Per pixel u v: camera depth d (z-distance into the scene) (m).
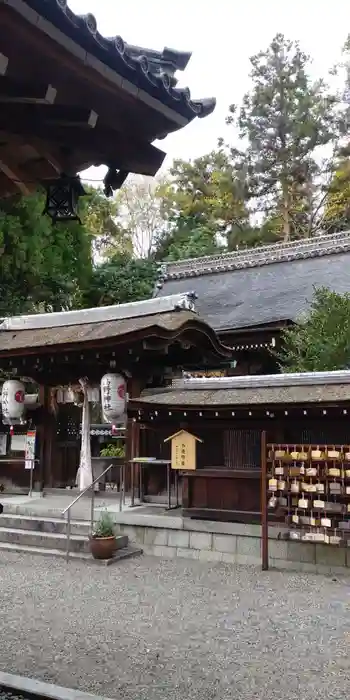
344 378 9.04
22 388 12.18
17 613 6.57
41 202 18.08
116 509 10.77
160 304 12.45
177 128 3.34
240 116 33.22
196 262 24.69
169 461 10.52
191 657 5.27
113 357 11.25
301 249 22.11
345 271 20.05
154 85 2.97
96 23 2.58
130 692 4.50
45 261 19.80
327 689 4.59
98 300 27.48
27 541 10.00
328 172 32.72
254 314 19.12
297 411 8.55
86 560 9.05
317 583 7.84
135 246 38.44
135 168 3.66
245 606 6.83
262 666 5.07
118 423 11.65
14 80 2.81
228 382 10.02
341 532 8.02
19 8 2.28
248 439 9.34
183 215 37.72
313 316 14.14
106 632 5.93
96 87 2.91
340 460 7.81
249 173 32.97
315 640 5.72
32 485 12.66
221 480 9.48
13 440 13.34
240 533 9.09
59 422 13.02
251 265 23.09
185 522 9.55
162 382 12.45
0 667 4.99
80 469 12.23
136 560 9.25
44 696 4.19
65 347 11.20
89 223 34.12
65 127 3.21
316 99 31.97
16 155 3.54
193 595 7.29
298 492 8.11
